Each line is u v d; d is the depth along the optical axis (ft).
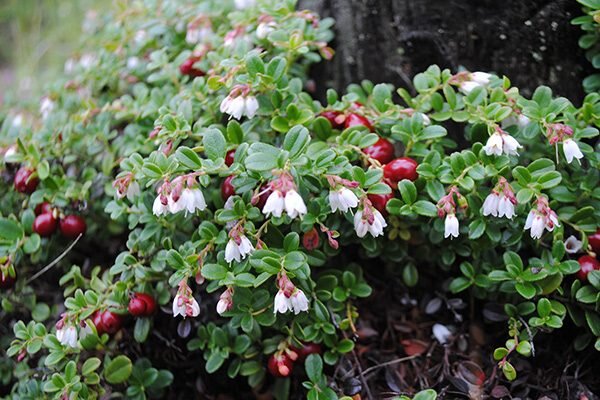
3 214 0.80
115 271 0.68
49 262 0.80
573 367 0.68
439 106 0.71
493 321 0.72
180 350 0.72
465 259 0.74
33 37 1.45
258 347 0.69
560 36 0.72
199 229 0.64
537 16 0.73
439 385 0.68
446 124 0.77
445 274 0.76
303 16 0.79
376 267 0.78
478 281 0.68
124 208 0.70
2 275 0.72
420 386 0.69
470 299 0.74
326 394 0.65
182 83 0.80
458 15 0.76
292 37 0.73
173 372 0.75
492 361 0.69
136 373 0.70
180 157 0.62
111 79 0.90
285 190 0.56
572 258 0.67
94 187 0.78
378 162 0.65
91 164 0.81
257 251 0.60
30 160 0.75
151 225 0.69
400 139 0.69
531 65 0.74
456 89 0.76
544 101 0.67
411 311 0.76
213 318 0.72
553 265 0.64
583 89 0.74
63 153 0.79
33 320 0.75
